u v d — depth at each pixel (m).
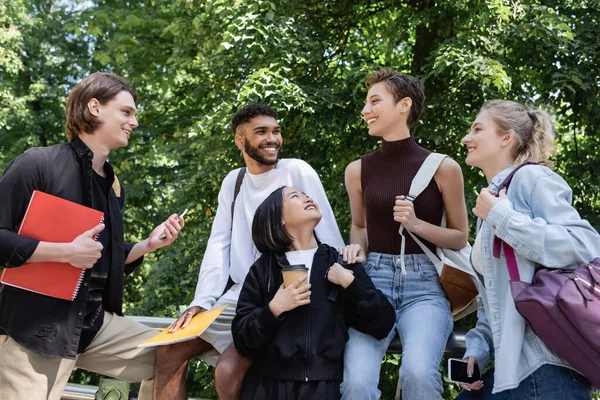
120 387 2.88
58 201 2.38
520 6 6.82
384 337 2.49
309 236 2.63
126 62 10.08
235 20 6.92
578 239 2.08
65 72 12.90
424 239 2.72
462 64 6.52
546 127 2.41
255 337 2.38
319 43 7.64
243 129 2.98
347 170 3.00
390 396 6.37
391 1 7.91
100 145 2.61
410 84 2.81
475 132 2.46
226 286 2.94
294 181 2.97
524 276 2.15
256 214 2.63
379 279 2.75
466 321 6.77
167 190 11.12
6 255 2.30
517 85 7.48
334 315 2.47
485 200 2.21
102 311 2.68
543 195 2.18
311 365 2.39
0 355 2.44
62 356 2.44
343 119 7.10
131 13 9.94
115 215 2.67
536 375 2.10
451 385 6.15
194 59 8.88
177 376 2.77
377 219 2.82
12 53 11.86
